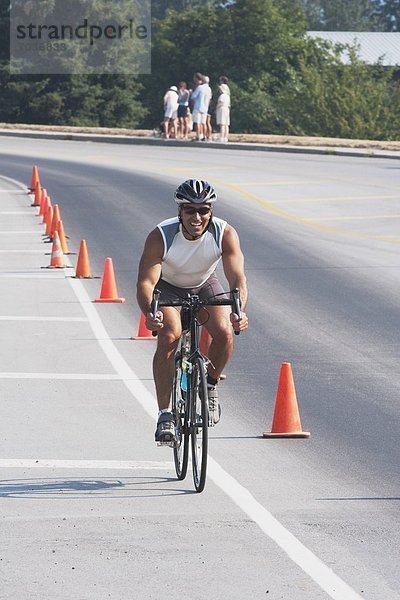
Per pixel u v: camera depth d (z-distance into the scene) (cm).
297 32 18450
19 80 15912
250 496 1628
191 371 1695
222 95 9275
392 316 3259
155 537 1435
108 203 5834
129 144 9750
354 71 14462
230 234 1734
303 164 7731
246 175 7006
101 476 1747
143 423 2089
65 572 1304
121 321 3162
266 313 3297
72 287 3703
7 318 3177
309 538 1435
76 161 8112
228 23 17838
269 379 2500
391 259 4247
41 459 1839
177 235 1714
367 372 2566
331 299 3512
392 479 1734
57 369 2553
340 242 4641
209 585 1263
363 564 1337
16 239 4800
